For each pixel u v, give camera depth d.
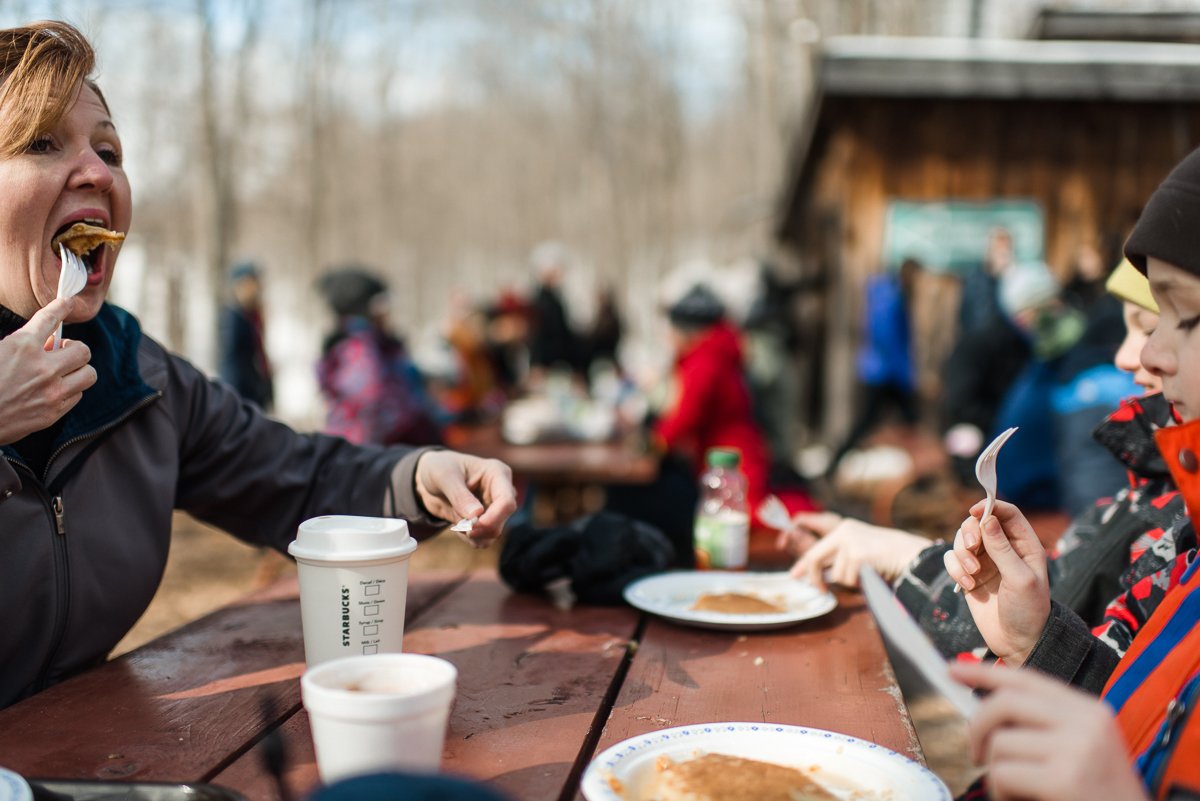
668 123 32.00
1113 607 1.78
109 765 1.35
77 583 1.86
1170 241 1.25
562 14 34.03
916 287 8.74
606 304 14.94
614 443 6.68
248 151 15.76
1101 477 3.40
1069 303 5.23
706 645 2.00
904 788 1.23
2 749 1.42
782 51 19.44
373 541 1.51
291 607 2.28
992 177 8.53
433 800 0.75
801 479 5.32
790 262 15.59
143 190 13.88
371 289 5.66
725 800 1.18
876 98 8.54
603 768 1.25
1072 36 10.48
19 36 1.77
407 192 39.72
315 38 15.70
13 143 1.73
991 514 1.57
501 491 1.92
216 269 11.96
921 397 8.84
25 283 1.80
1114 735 0.91
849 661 1.89
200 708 1.59
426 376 10.44
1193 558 1.53
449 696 1.14
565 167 43.12
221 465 2.17
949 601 2.00
